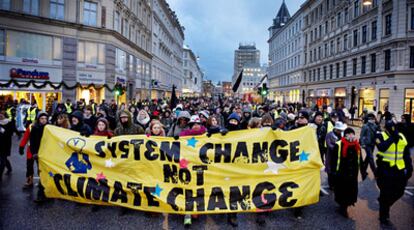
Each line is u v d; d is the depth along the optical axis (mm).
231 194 5551
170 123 11602
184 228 5199
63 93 24359
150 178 5676
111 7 27109
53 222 5285
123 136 5871
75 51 24922
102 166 5820
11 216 5480
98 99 26531
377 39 30375
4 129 7488
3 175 8016
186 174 5609
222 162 5664
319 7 47469
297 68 56500
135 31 35188
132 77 34031
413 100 26203
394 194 5379
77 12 25047
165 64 56406
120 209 5938
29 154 6930
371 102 31688
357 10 35156
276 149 5703
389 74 27906
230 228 5227
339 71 39844
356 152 5742
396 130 5508
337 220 5570
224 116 13719
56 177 5906
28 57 22719
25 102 16438
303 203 5547
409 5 26406
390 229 5188
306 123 7316
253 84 126625
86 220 5414
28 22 22516
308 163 5645
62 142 5961
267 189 5578
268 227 5270
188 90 98125
